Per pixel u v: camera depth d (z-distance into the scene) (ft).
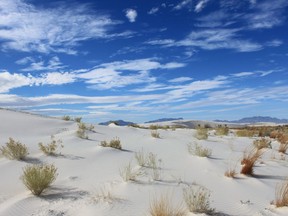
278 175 31.71
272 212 20.85
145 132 63.87
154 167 31.07
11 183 25.93
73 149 39.73
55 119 65.16
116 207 20.03
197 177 28.37
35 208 20.02
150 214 19.11
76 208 19.92
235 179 28.71
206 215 19.70
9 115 63.87
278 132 75.25
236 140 59.47
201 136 57.57
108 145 42.11
